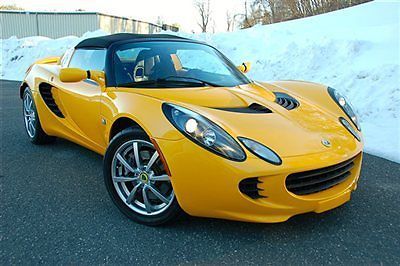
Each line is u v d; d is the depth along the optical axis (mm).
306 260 2064
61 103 3604
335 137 2434
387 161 3623
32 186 3086
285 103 2824
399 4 8906
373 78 5621
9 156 3859
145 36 3406
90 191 2990
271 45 8562
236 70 3463
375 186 3029
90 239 2275
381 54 6184
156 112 2344
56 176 3312
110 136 2752
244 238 2275
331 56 6863
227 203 2105
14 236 2303
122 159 2527
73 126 3488
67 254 2119
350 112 2930
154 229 2391
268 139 2193
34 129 4176
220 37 9953
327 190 2314
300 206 2160
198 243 2229
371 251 2141
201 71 3158
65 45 12461
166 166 2207
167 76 2969
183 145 2139
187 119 2195
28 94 4250
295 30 9180
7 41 13742
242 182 2059
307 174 2156
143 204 2488
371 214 2568
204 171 2088
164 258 2090
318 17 9859
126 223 2471
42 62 4445
